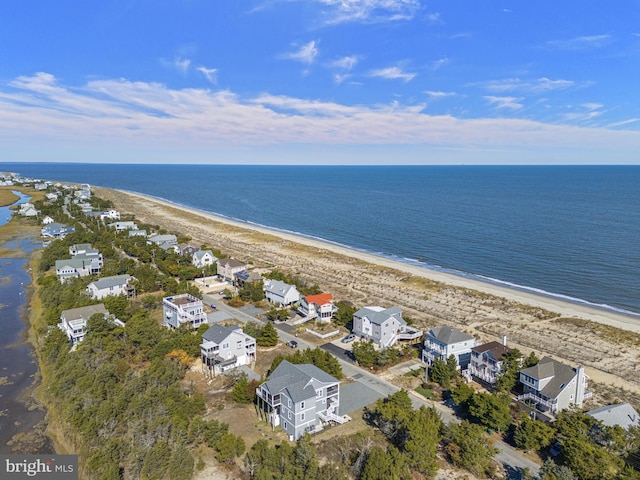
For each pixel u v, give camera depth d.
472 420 48.44
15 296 92.00
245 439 43.94
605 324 76.44
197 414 47.91
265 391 46.62
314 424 45.47
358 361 62.03
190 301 74.06
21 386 56.78
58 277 98.19
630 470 37.19
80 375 52.81
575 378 50.16
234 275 99.31
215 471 39.59
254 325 73.38
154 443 41.28
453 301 89.06
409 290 96.19
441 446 43.78
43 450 44.03
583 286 98.00
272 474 37.09
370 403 51.41
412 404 51.53
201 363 60.62
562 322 77.56
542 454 42.66
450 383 56.66
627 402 52.38
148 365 59.09
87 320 66.25
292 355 61.19
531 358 56.47
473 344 63.06
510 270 111.44
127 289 87.38
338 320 77.00
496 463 41.16
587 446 38.72
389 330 69.00
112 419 45.16
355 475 38.25
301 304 81.81
